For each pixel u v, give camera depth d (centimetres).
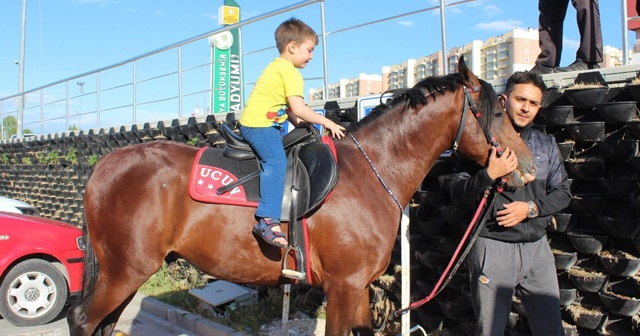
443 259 429
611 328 350
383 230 319
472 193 310
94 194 341
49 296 559
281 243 300
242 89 741
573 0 434
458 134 323
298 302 532
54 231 571
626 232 329
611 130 350
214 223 322
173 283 642
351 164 328
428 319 438
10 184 1279
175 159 341
